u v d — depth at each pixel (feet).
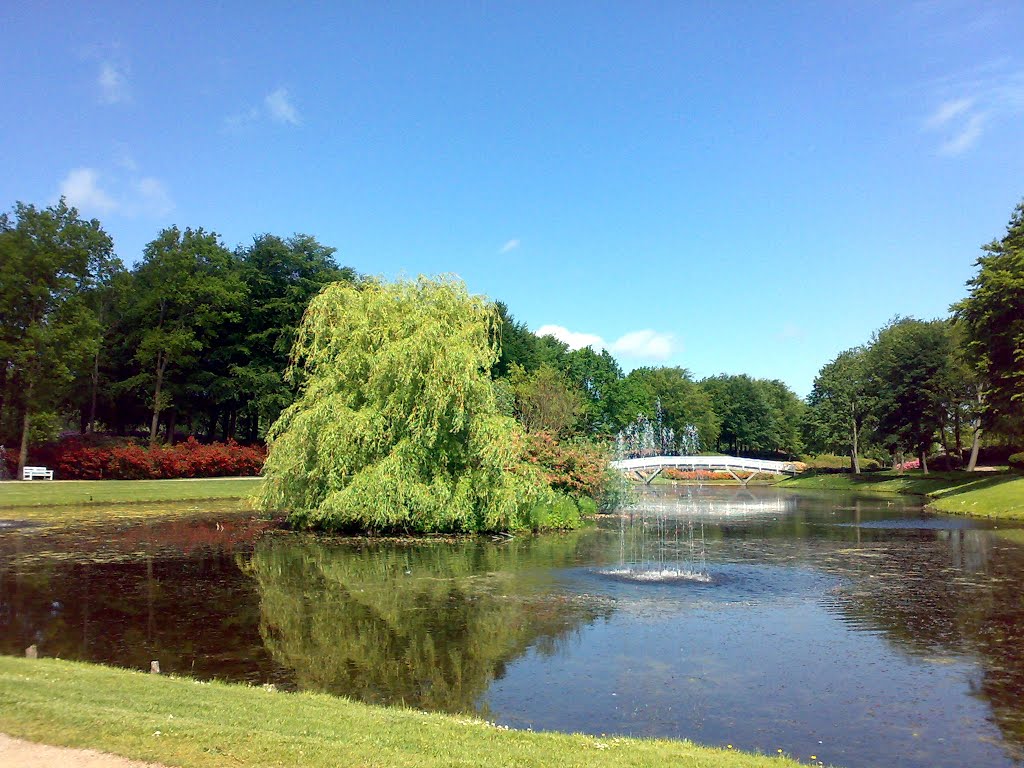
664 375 327.88
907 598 49.44
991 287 120.06
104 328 159.84
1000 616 44.32
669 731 26.53
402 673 32.96
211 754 18.57
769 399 354.74
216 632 39.50
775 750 24.98
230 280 174.81
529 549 72.79
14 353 127.95
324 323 87.71
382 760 18.99
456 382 79.66
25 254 132.05
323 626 40.96
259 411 175.01
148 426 237.25
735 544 78.33
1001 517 105.50
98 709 21.90
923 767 23.76
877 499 152.46
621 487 121.19
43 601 46.91
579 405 182.09
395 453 78.33
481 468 81.76
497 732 23.45
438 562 63.87
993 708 29.12
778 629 41.11
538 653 36.27
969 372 157.89
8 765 17.24
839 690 31.14
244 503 119.24
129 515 100.78
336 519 81.76
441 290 87.56
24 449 135.13
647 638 39.06
